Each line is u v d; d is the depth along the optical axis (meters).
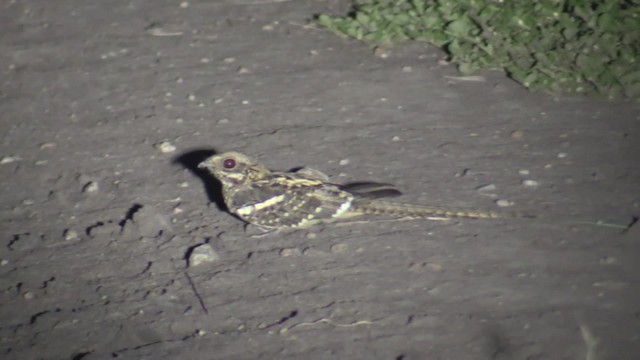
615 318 12.32
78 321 12.62
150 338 12.26
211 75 19.94
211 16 22.89
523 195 15.34
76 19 22.95
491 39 20.56
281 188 14.63
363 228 14.57
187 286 13.29
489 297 12.81
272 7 23.25
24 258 14.02
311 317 12.52
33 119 18.31
